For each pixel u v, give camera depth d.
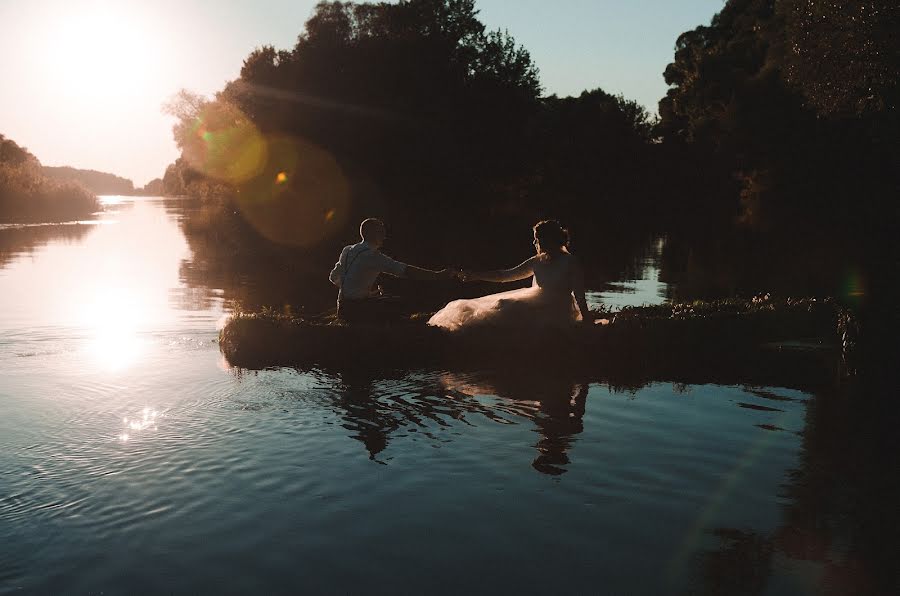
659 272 19.66
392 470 4.27
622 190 73.38
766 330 8.12
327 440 4.79
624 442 4.78
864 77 21.02
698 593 2.92
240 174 45.84
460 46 49.22
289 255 25.55
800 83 23.14
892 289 14.62
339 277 8.55
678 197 68.94
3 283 15.77
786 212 37.62
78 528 3.49
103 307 12.05
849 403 5.77
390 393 6.03
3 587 2.96
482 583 3.00
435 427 5.09
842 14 20.61
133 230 41.28
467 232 38.75
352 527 3.51
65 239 33.12
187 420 5.24
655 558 3.21
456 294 15.72
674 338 7.61
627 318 8.10
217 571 3.09
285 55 46.75
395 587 2.96
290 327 7.71
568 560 3.19
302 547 3.31
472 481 4.10
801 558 3.20
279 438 4.83
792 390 6.18
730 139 42.53
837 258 22.66
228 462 4.39
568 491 3.96
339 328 7.67
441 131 43.62
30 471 4.23
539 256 8.34
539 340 7.48
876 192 33.22
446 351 7.38
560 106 74.94
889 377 6.64
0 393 6.03
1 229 42.09
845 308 8.02
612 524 3.55
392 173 43.69
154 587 2.96
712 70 52.31
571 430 5.04
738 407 5.66
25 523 3.55
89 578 3.04
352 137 43.12
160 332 9.23
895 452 4.62
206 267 20.69
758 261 22.50
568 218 50.44
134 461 4.40
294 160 44.31
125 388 6.20
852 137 33.09
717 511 3.70
